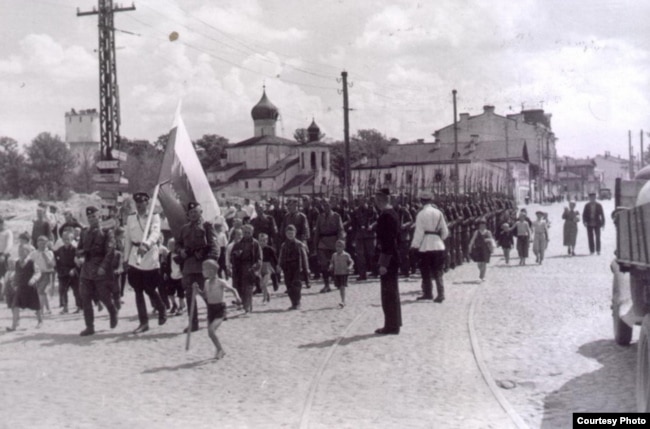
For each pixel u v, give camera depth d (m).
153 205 11.70
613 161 162.75
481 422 6.38
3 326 12.80
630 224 7.70
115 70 26.48
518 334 10.49
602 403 6.88
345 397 7.33
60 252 14.59
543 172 101.31
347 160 33.56
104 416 6.84
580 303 13.41
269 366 8.92
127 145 103.00
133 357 9.70
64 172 68.50
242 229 13.72
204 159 129.38
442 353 9.33
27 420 6.71
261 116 110.31
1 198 65.56
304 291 17.06
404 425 6.33
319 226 16.91
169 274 13.76
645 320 6.12
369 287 17.42
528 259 23.95
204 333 11.51
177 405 7.22
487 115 98.88
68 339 11.21
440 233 14.30
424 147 90.56
